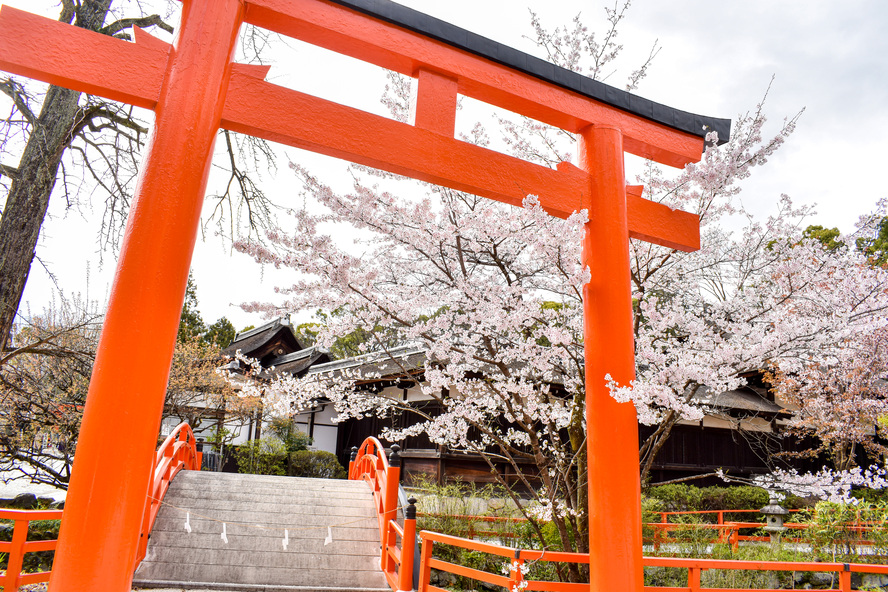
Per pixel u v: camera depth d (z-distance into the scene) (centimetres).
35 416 824
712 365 480
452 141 366
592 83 411
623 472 354
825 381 1213
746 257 611
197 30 303
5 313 665
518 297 526
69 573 236
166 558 631
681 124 438
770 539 988
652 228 427
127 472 249
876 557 844
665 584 738
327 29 339
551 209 391
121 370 255
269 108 323
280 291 486
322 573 647
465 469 1209
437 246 514
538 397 613
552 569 705
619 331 374
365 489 869
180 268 277
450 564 499
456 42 371
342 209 465
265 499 780
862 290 571
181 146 284
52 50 279
